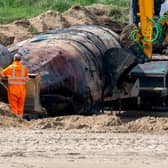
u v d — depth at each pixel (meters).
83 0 120.06
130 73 50.75
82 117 41.88
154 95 51.00
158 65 51.53
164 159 29.14
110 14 99.38
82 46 48.81
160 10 54.53
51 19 88.19
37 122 40.81
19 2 114.12
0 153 29.94
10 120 40.66
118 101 51.94
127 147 31.69
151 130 38.62
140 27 52.88
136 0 54.97
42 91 45.69
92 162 28.28
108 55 49.97
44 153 30.02
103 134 35.72
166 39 54.56
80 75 46.31
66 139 33.47
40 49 47.03
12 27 86.12
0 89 45.75
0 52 46.75
